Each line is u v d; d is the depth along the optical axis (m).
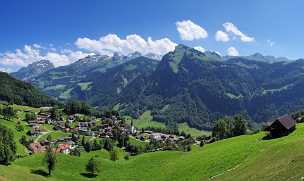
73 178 138.50
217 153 115.69
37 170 140.38
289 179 61.50
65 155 159.38
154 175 125.06
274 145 95.06
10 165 136.62
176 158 140.25
